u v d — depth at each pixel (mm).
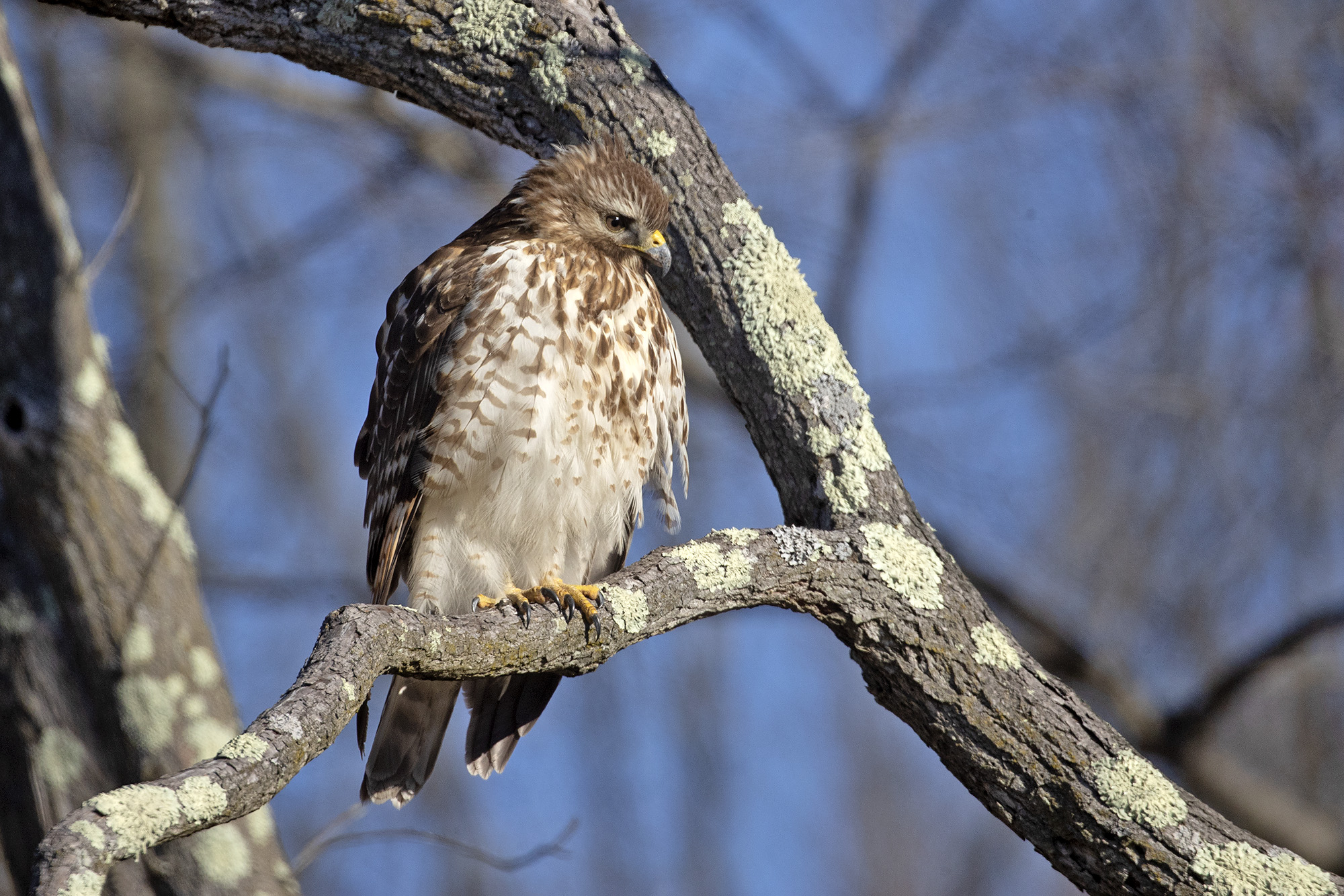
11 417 8836
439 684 8789
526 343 8539
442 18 7902
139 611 8867
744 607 6914
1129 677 14805
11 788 8852
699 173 7824
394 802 8859
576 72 7934
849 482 7312
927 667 6996
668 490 9617
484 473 8672
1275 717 18328
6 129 8922
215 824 4605
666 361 9305
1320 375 17594
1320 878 6664
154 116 21828
